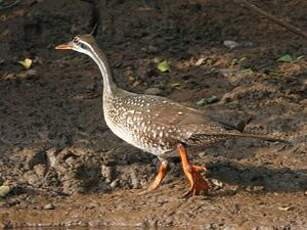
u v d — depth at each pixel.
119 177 14.16
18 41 17.48
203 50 17.23
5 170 14.24
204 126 13.26
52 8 18.00
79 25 17.75
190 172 13.52
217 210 13.31
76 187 13.99
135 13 17.97
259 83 16.20
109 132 15.05
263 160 14.40
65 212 13.53
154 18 17.88
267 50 17.16
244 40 17.47
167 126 13.41
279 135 14.93
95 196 13.91
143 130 13.55
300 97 15.86
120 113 13.81
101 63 14.29
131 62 16.94
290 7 18.14
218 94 16.03
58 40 17.53
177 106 13.59
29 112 15.62
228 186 13.85
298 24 17.66
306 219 12.99
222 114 15.41
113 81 14.12
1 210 13.59
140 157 14.44
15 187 13.96
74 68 16.89
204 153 14.55
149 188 13.91
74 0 18.19
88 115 15.54
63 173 14.15
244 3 15.55
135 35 17.58
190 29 17.72
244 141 14.77
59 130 15.09
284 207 13.29
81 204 13.69
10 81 16.55
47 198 13.85
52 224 13.32
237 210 13.29
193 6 18.09
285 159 14.40
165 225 13.16
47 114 15.56
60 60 17.11
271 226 12.90
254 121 15.27
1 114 15.56
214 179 13.98
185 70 16.77
